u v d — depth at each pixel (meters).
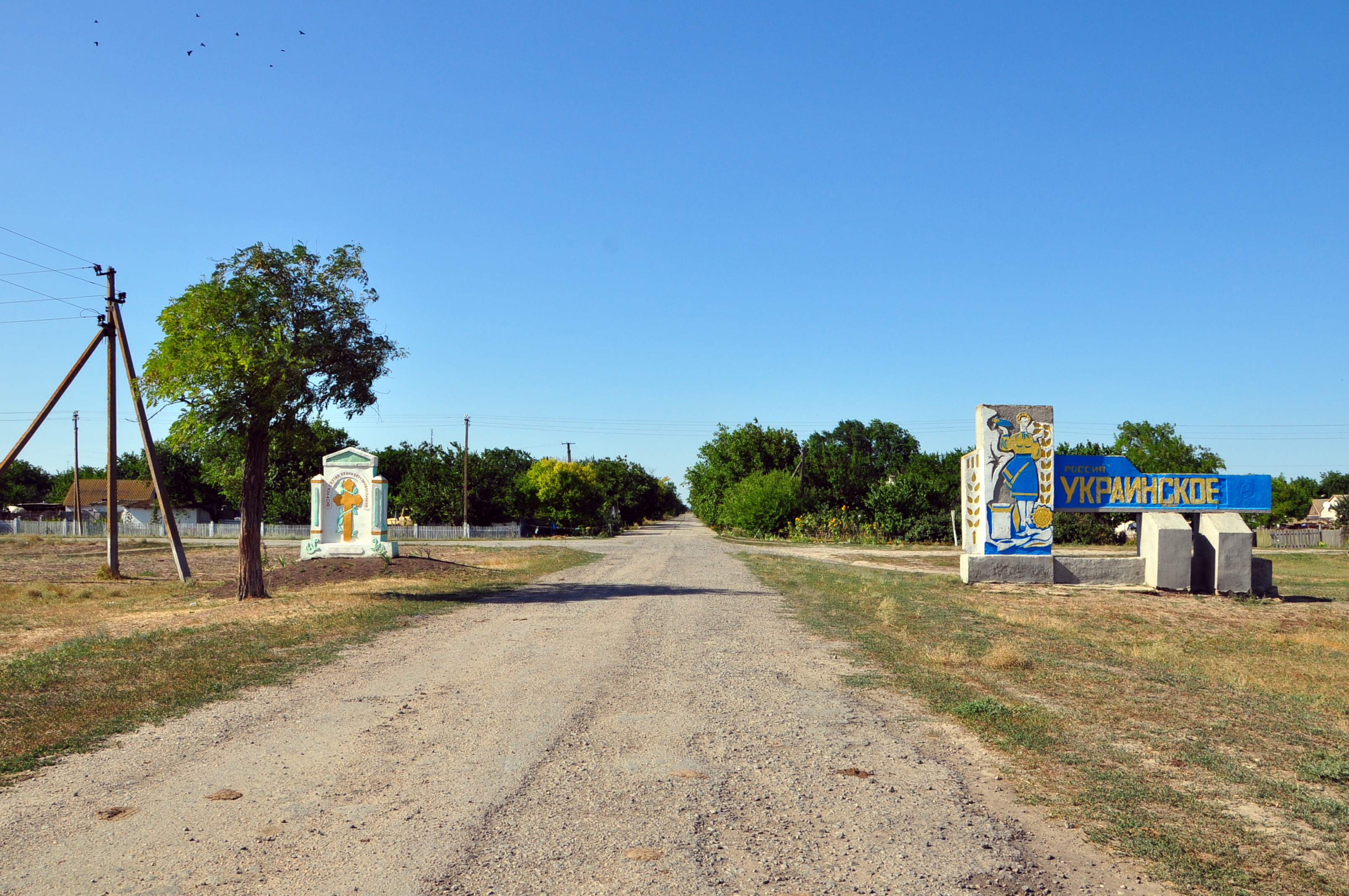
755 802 5.47
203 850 4.63
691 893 4.13
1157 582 23.33
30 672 9.27
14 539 52.59
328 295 17.69
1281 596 24.16
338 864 4.45
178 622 14.25
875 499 53.12
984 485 24.05
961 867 4.45
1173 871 4.39
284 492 66.94
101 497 76.81
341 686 9.09
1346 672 11.72
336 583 21.36
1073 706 8.20
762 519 58.50
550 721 7.57
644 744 6.84
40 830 4.92
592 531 67.19
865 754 6.55
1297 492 79.88
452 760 6.39
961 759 6.42
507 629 13.59
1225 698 8.75
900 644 12.16
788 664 10.49
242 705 8.17
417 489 66.62
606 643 12.18
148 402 16.53
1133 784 5.79
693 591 20.38
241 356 15.95
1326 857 4.59
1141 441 64.25
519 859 4.53
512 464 72.62
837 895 4.12
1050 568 23.86
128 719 7.52
